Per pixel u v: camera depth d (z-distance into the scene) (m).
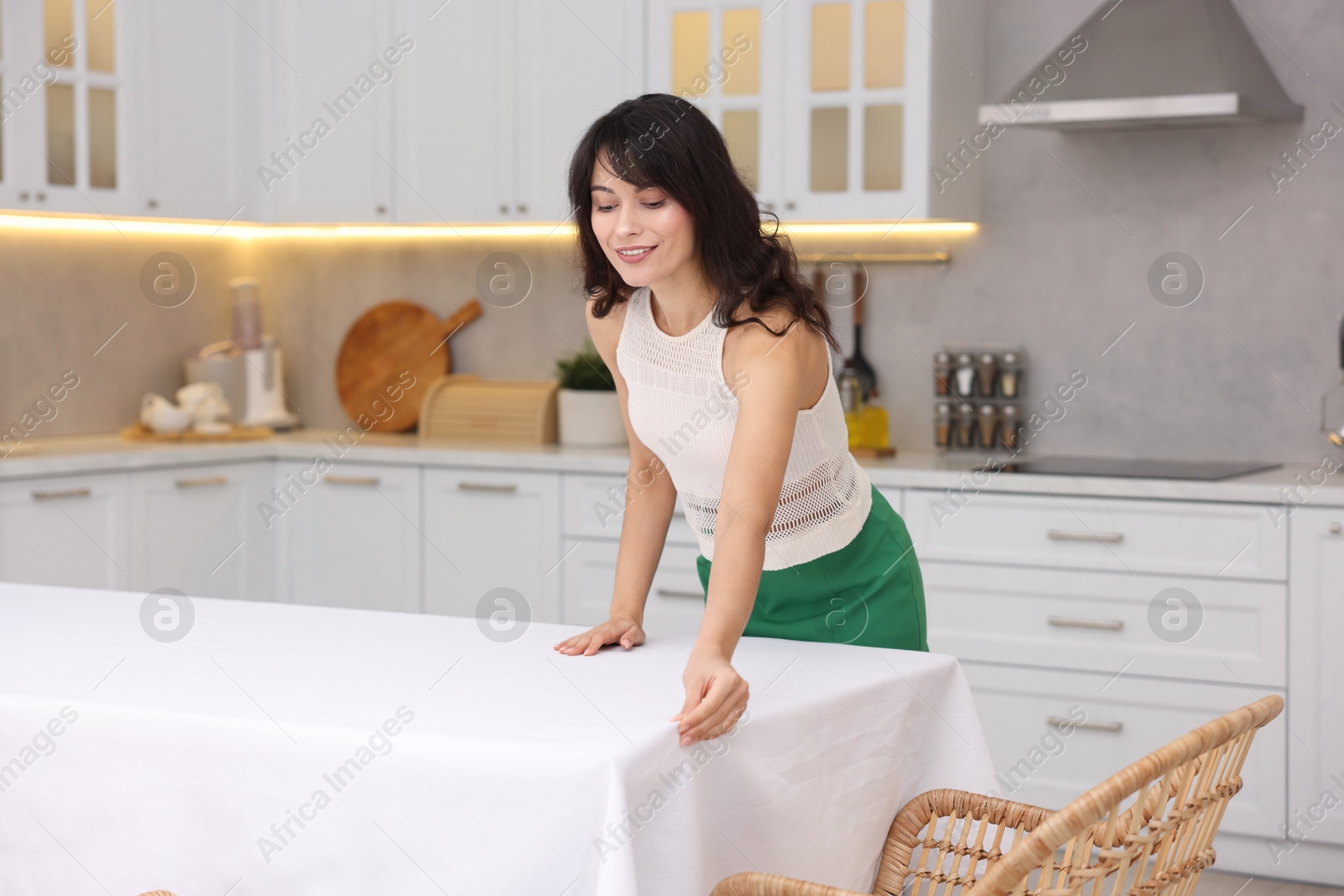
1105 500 3.15
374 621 1.93
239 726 1.37
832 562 1.99
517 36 3.93
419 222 4.08
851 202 3.61
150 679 1.55
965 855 1.63
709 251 1.68
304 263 4.67
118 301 4.26
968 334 3.89
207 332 4.57
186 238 4.49
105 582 3.63
